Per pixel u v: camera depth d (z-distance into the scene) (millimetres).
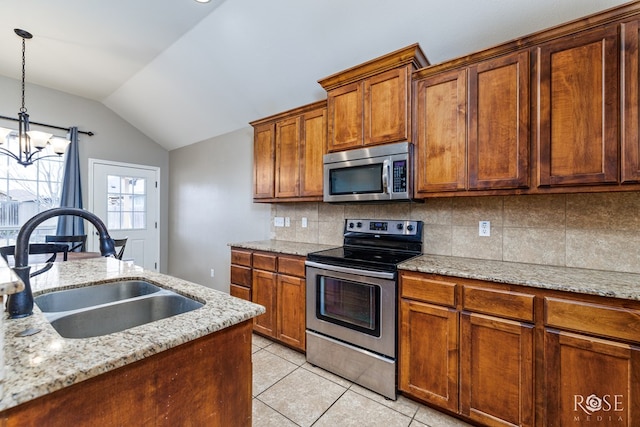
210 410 862
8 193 3721
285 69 2844
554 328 1426
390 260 2072
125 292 1446
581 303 1367
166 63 3326
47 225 3990
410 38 2207
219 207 4176
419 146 2066
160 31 2795
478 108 1834
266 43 2660
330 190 2488
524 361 1499
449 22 2027
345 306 2166
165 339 751
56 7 2479
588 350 1350
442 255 2281
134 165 4730
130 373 696
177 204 4926
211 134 4254
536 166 1659
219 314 932
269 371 2270
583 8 1720
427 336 1805
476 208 2150
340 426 1693
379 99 2217
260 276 2824
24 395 538
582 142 1530
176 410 782
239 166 3902
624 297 1271
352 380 2117
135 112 4422
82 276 1442
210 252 4305
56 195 4074
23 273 903
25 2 2420
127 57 3256
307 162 2752
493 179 1784
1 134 2572
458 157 1907
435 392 1773
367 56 2451
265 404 1880
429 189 2020
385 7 2084
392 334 1924
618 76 1442
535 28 1876
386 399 1939
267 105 3359
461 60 1883
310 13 2293
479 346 1630
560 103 1586
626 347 1274
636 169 1403
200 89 3539
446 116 1954
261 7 2363
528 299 1491
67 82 3836
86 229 4234
